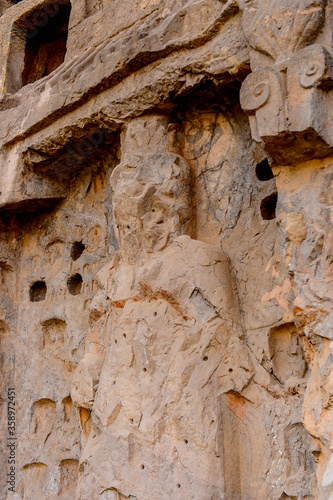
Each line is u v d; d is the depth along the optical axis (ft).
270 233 13.51
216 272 13.60
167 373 13.38
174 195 14.48
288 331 13.03
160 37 14.03
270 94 11.18
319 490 10.54
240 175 14.46
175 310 13.71
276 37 11.38
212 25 13.19
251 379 12.91
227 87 13.78
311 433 10.66
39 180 19.01
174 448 12.98
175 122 15.34
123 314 14.39
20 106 18.42
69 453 17.89
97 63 15.55
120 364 14.21
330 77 10.69
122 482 13.47
